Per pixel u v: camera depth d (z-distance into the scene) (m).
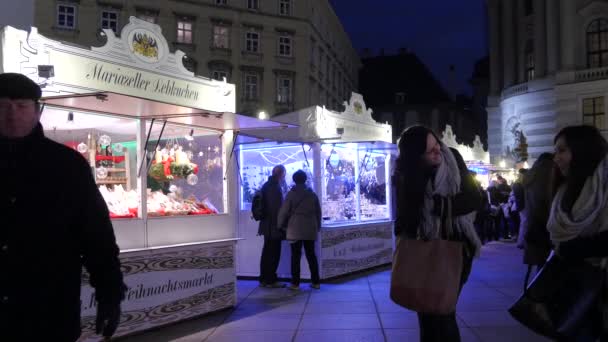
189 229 6.27
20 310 2.10
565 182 3.15
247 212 9.56
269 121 6.27
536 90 30.80
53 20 33.53
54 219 2.21
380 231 10.83
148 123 6.07
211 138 6.97
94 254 2.38
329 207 9.52
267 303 7.19
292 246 8.22
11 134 2.24
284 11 40.16
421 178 3.26
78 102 4.85
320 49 44.09
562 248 2.98
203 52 37.41
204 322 6.12
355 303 7.06
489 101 35.16
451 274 3.06
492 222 16.16
